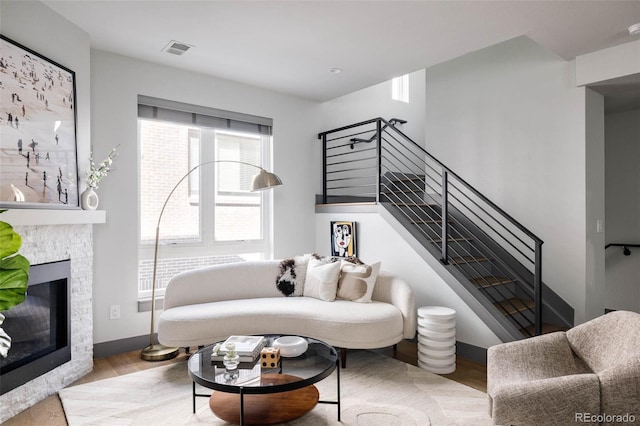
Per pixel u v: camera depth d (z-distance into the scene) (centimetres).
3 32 242
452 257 409
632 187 443
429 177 481
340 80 423
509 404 169
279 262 395
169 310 328
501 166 416
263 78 417
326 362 234
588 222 359
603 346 203
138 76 365
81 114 305
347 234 446
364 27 300
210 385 206
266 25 298
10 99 241
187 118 396
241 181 445
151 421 234
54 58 279
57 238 279
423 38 319
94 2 267
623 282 448
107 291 345
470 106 443
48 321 277
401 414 242
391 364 326
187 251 404
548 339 214
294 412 219
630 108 431
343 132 530
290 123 475
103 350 343
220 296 369
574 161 362
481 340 327
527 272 393
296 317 318
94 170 311
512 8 269
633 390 163
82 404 256
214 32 310
